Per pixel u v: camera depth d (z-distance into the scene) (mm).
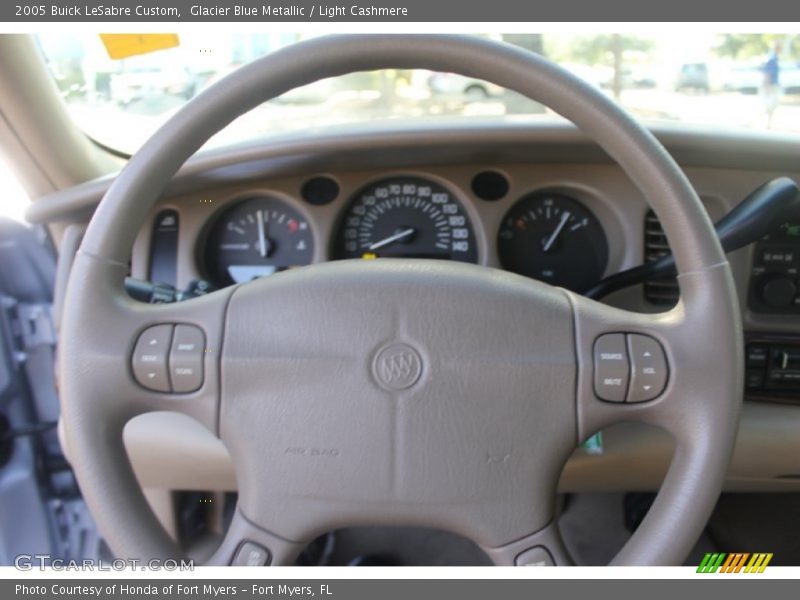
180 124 658
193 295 990
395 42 646
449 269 694
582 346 658
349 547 1480
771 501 1341
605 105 640
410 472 665
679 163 1104
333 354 664
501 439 663
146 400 680
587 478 1044
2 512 1366
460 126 1077
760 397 1108
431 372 658
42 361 1432
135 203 668
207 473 1080
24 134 1092
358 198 1232
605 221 1179
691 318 645
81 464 665
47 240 1342
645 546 637
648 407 652
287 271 710
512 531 674
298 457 671
